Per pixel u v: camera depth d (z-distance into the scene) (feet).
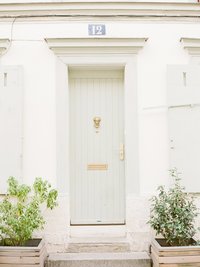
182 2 17.31
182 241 15.47
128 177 17.29
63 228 16.99
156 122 17.44
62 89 17.34
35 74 17.40
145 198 17.15
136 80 17.49
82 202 18.19
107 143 18.29
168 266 14.55
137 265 15.70
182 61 17.63
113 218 18.17
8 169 16.98
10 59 17.43
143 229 17.10
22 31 17.47
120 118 18.30
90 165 18.28
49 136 17.26
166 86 17.51
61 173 17.12
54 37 17.31
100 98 18.29
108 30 17.52
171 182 17.16
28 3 17.13
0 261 14.64
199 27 17.75
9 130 17.07
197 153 17.25
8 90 17.15
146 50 17.61
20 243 15.37
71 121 18.26
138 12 17.51
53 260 15.65
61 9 17.34
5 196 16.42
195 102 17.37
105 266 15.64
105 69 18.24
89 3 17.22
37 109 17.33
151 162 17.35
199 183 17.17
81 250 16.74
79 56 17.40
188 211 15.53
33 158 17.19
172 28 17.70
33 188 16.83
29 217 14.96
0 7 17.26
